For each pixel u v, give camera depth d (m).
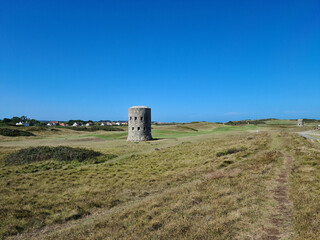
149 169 21.44
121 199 13.30
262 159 19.64
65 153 28.77
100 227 9.34
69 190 15.10
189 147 37.53
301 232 7.01
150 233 8.09
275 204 9.55
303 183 11.55
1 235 9.10
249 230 7.55
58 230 9.66
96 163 26.75
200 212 9.39
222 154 25.98
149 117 58.38
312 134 69.88
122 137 65.31
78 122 192.75
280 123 178.00
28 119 168.88
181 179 16.73
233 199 10.43
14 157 27.30
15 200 12.95
